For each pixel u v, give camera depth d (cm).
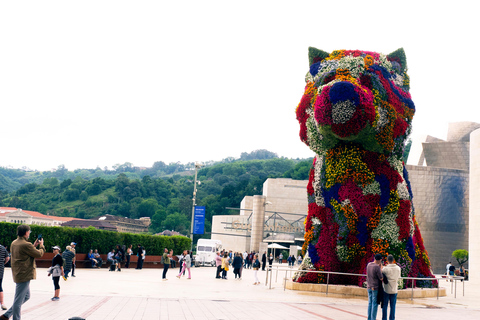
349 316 1365
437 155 5984
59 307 1288
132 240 4244
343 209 1952
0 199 19975
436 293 2141
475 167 4075
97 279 2494
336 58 1997
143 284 2284
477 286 3475
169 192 18938
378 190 1950
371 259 1925
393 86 1952
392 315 1205
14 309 959
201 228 4978
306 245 2192
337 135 1792
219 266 3127
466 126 6088
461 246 5612
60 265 1446
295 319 1252
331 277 2039
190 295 1816
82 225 12562
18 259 969
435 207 5647
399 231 1961
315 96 1908
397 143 1944
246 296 1856
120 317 1149
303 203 9350
